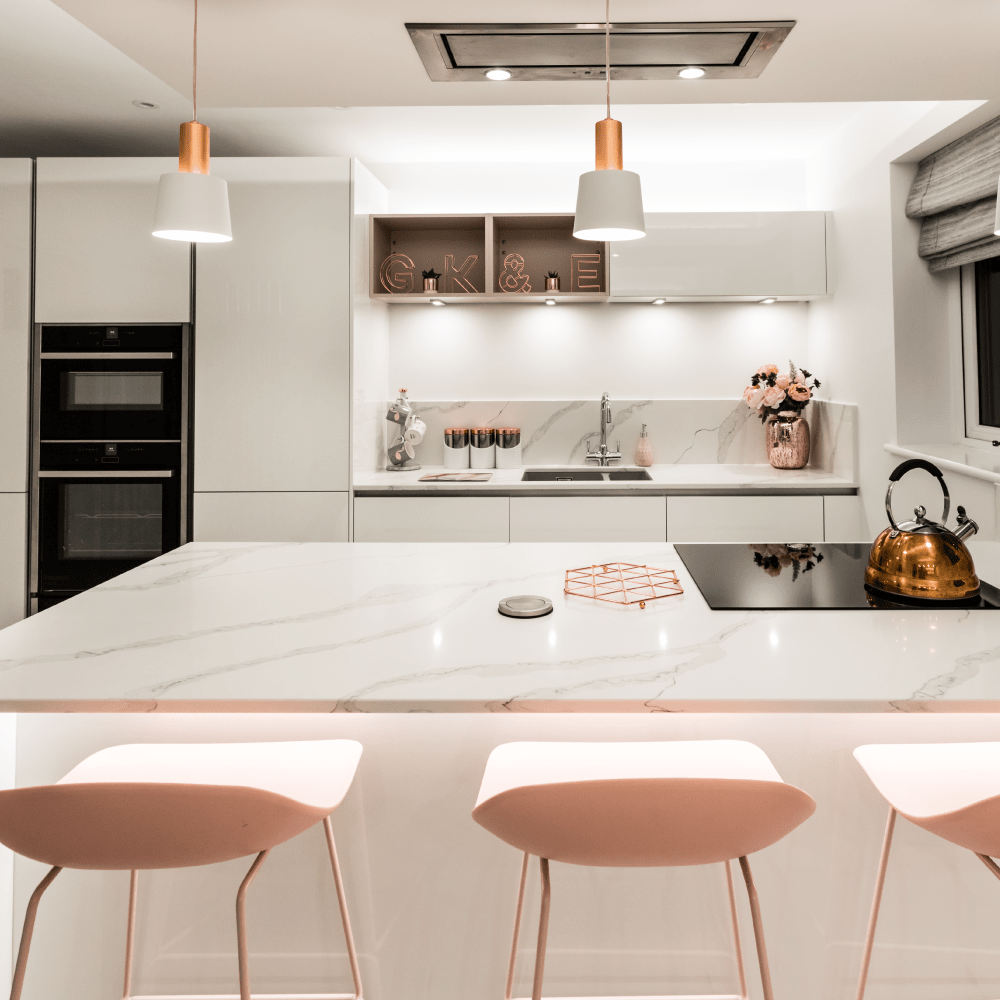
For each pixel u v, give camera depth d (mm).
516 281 3975
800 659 1335
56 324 3371
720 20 1878
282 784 1259
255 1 1822
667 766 1291
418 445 4129
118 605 1707
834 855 1424
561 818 973
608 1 1780
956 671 1271
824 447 3842
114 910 1470
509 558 2137
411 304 4082
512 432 4004
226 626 1556
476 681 1256
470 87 2281
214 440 3408
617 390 4094
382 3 1820
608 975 1438
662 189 4023
